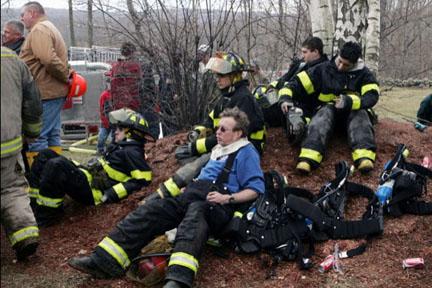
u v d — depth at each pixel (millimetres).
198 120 7270
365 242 4090
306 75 5422
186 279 3441
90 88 10250
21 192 4023
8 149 3670
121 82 7234
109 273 3777
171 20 6977
